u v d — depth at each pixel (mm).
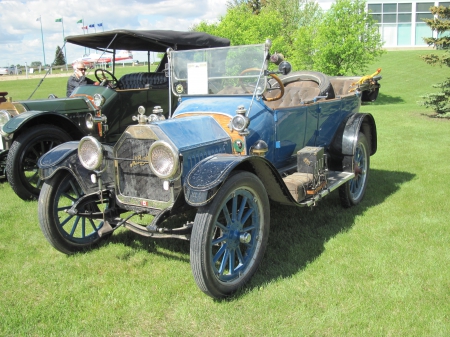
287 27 23344
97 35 6914
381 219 4582
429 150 7820
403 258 3625
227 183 2980
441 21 12227
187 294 3166
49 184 3713
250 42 16344
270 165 3258
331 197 5430
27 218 4992
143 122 3398
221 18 19484
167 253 3893
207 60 4113
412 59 28078
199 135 3406
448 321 2756
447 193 5355
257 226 3357
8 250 4094
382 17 35500
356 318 2803
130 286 3307
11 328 2820
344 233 4219
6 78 43125
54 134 5805
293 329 2723
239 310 2939
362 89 5566
